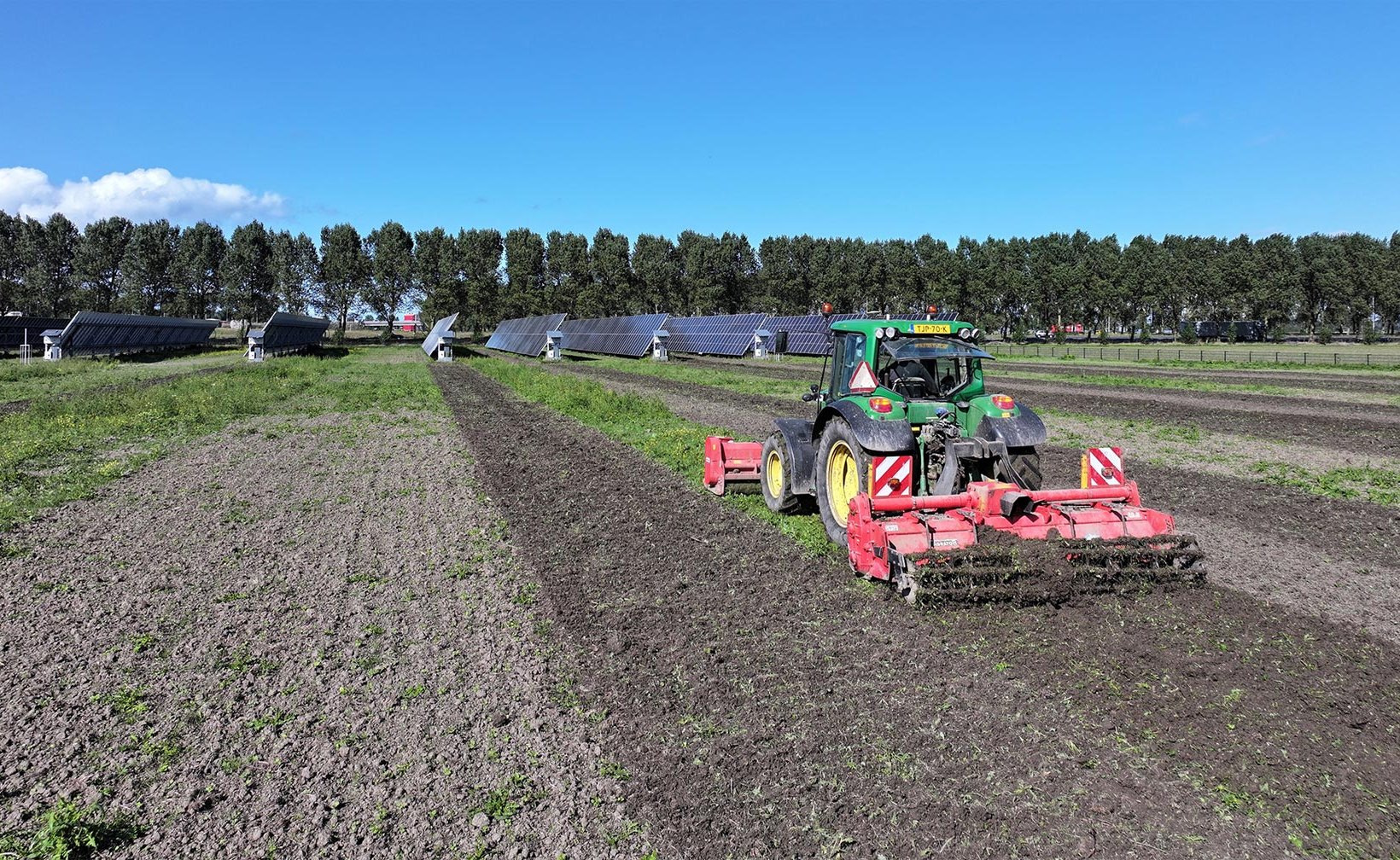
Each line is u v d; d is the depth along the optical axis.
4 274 92.44
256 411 23.20
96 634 6.69
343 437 18.28
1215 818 4.17
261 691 5.66
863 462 8.31
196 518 10.63
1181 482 12.90
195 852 4.00
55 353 48.81
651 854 3.96
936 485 8.41
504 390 31.77
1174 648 6.19
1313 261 100.44
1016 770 4.61
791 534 9.52
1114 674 5.75
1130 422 20.38
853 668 5.92
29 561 8.73
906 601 7.18
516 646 6.42
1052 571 6.96
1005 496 7.46
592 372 43.56
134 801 4.40
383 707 5.42
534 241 111.31
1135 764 4.64
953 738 4.94
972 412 8.64
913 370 8.83
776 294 108.88
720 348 63.25
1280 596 7.40
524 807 4.35
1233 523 10.23
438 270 108.25
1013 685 5.60
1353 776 4.51
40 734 5.09
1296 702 5.33
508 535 9.73
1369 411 22.73
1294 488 12.43
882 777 4.55
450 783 4.56
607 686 5.71
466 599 7.50
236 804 4.39
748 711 5.31
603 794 4.46
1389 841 3.97
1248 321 98.81
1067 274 100.31
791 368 46.44
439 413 23.41
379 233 106.69
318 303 105.19
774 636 6.51
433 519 10.57
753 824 4.17
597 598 7.48
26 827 4.18
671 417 21.77
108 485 12.80
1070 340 112.12
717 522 10.17
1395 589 7.60
